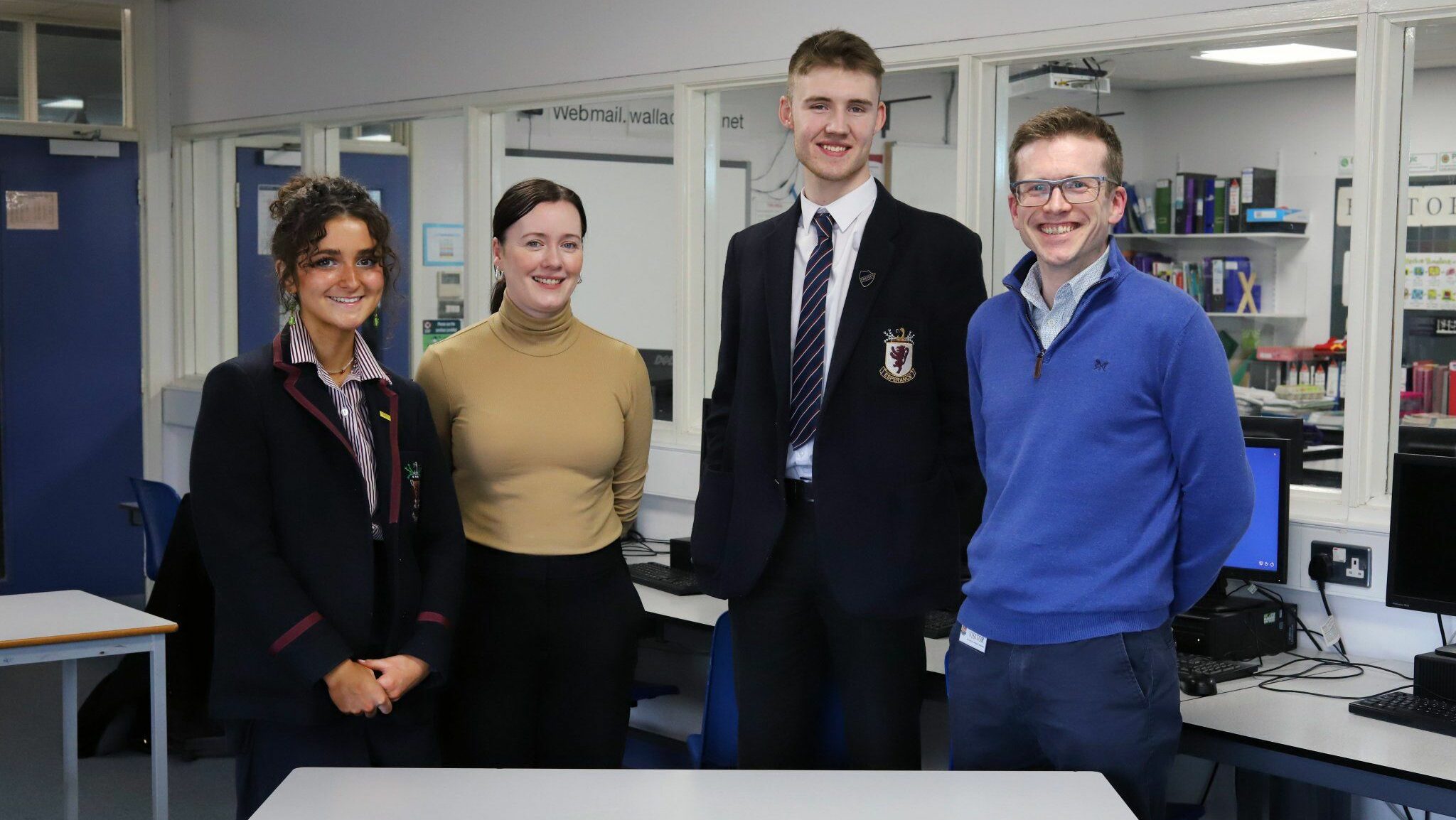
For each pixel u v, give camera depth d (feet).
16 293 21.68
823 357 8.39
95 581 22.72
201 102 21.80
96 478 22.61
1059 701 7.19
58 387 22.15
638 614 9.47
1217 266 28.78
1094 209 7.11
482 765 9.08
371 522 7.91
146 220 22.54
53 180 21.83
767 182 25.36
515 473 9.05
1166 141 30.53
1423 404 24.82
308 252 7.72
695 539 8.97
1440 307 24.86
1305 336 28.19
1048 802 6.28
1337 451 18.71
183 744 15.14
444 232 21.49
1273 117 28.60
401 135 21.01
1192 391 6.95
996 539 7.44
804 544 8.45
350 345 8.06
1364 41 10.13
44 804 13.67
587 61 15.70
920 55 12.70
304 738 7.78
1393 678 9.73
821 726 9.48
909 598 8.14
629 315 24.02
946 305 8.24
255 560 7.55
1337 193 27.63
